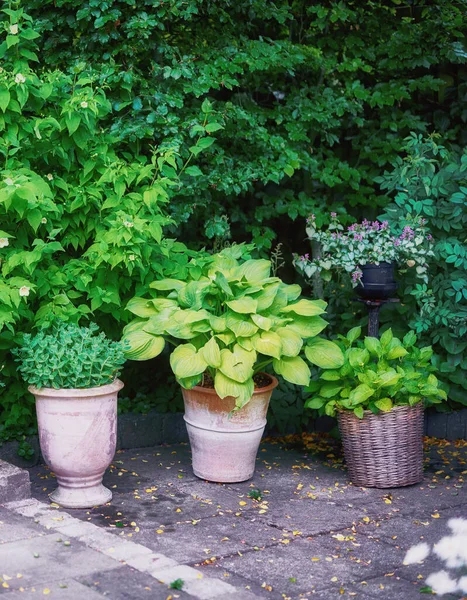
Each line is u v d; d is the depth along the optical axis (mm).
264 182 6137
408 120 6805
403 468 5156
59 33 5801
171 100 5746
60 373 4551
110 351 4719
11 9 5707
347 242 5902
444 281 6312
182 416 6145
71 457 4605
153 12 5750
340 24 6848
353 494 5047
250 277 5395
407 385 5078
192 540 4234
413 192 6328
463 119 6953
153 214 5336
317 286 6652
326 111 6488
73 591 3488
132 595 3480
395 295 6469
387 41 6863
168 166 5660
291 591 3693
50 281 5215
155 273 5516
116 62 5824
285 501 4891
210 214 6387
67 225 5340
